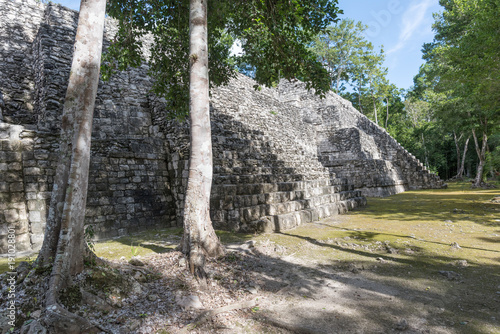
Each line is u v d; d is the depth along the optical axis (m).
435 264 4.57
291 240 6.21
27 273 3.19
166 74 7.65
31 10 10.43
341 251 5.44
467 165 35.25
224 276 4.04
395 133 34.81
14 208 6.04
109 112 10.10
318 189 10.39
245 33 7.18
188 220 4.52
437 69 18.02
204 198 4.65
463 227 7.19
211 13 6.78
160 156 8.80
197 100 4.74
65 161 3.22
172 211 8.75
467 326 2.72
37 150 6.48
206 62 4.94
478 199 12.48
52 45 9.26
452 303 3.22
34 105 9.90
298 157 13.30
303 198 9.38
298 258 5.05
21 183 6.21
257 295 3.62
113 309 3.01
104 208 7.20
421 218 8.70
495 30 9.27
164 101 10.72
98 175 7.21
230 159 8.86
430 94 29.41
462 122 18.97
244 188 7.67
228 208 7.30
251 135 11.90
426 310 3.09
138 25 7.04
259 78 7.97
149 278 3.69
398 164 22.30
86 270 3.21
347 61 30.38
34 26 10.45
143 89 11.28
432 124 31.16
